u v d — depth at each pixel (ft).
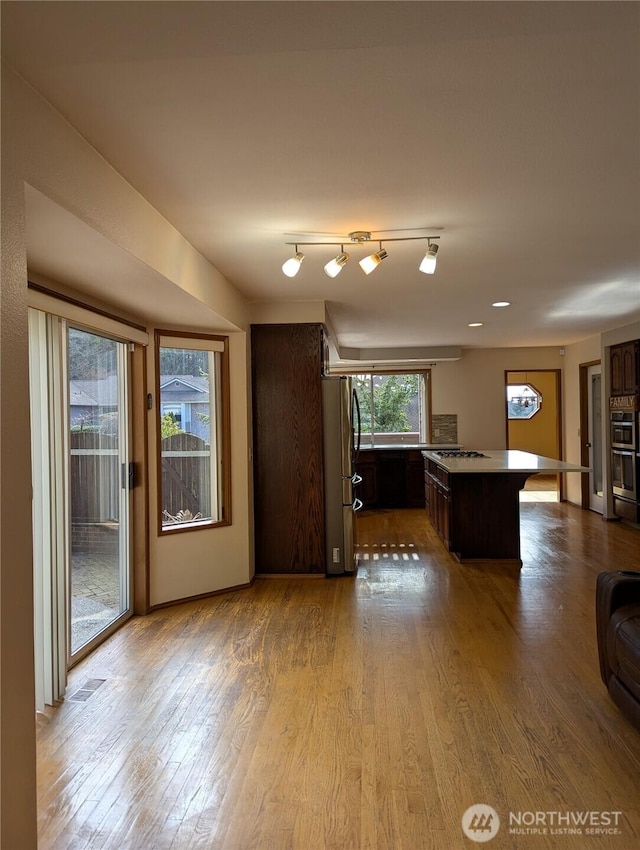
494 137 7.12
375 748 7.95
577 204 9.42
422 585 15.89
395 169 7.97
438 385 30.63
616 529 22.94
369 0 4.61
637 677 7.94
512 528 18.20
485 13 4.82
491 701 9.25
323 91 5.99
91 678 10.28
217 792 7.04
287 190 8.60
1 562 4.89
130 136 6.84
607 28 5.04
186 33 4.98
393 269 13.41
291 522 16.94
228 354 15.83
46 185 5.99
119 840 6.25
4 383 4.99
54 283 9.93
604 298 17.22
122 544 13.37
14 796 5.00
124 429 13.42
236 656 11.19
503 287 15.57
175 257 10.14
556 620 12.98
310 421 16.85
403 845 6.13
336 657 11.07
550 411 41.14
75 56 5.25
